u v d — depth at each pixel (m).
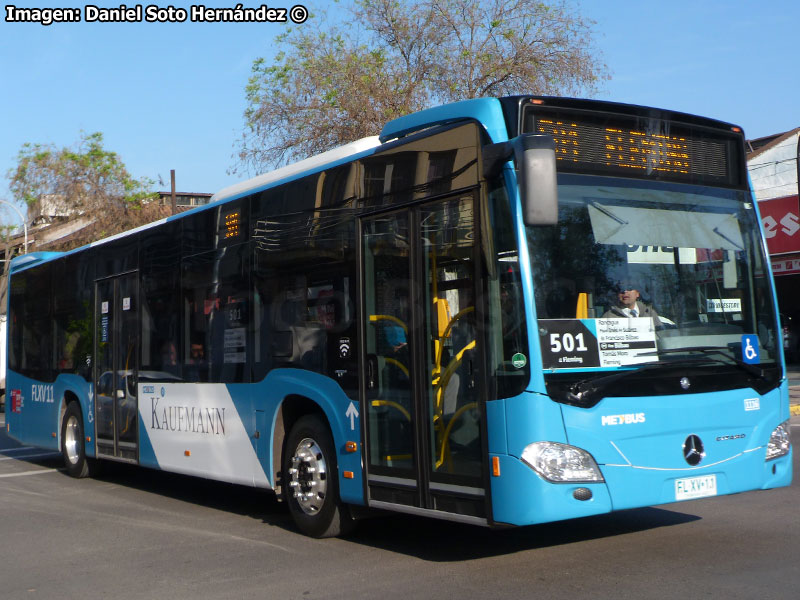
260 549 7.51
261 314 8.52
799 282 33.44
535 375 5.81
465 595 5.72
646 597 5.46
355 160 7.47
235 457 8.84
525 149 5.57
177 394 9.91
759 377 6.64
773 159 32.66
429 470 6.50
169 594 6.16
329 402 7.52
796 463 11.14
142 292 10.82
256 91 27.50
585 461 5.86
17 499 10.78
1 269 45.47
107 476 12.81
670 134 6.72
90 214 43.50
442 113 6.73
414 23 27.59
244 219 8.91
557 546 7.01
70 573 6.93
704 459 6.28
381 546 7.39
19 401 14.45
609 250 6.24
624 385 6.04
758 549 6.62
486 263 6.09
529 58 26.59
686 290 6.48
